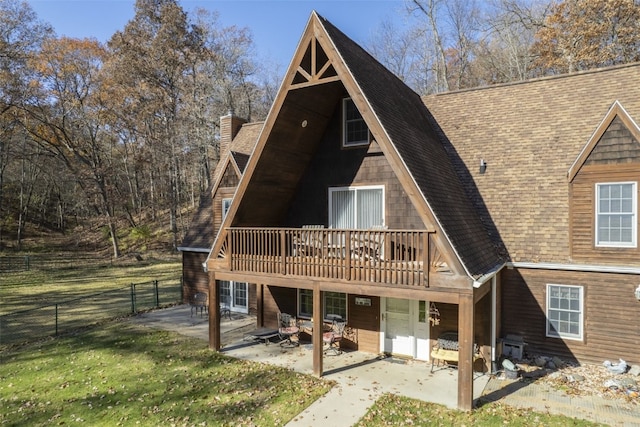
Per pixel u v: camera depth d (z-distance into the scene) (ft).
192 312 53.52
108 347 39.93
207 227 58.90
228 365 34.83
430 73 116.98
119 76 123.75
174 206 125.29
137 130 135.03
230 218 37.88
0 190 141.18
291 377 32.09
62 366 35.29
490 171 41.29
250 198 37.96
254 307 52.85
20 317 52.95
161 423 25.11
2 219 148.36
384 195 37.17
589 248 33.83
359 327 38.96
